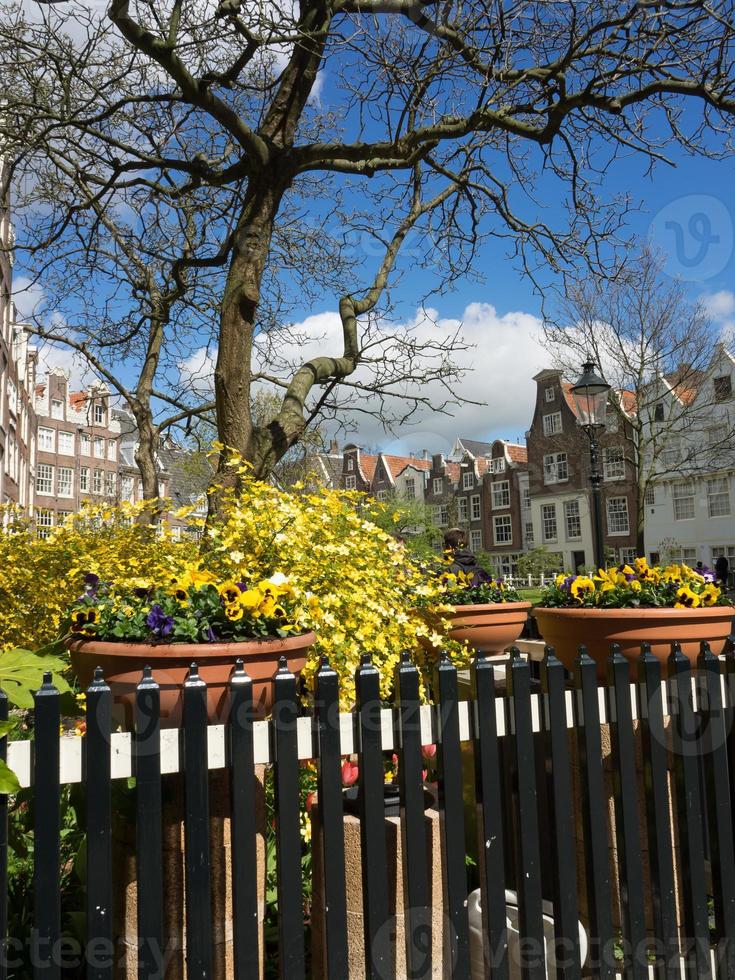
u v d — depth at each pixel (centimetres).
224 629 170
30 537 490
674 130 416
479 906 199
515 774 170
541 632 252
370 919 151
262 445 381
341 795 151
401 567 335
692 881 183
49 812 129
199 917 138
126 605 179
